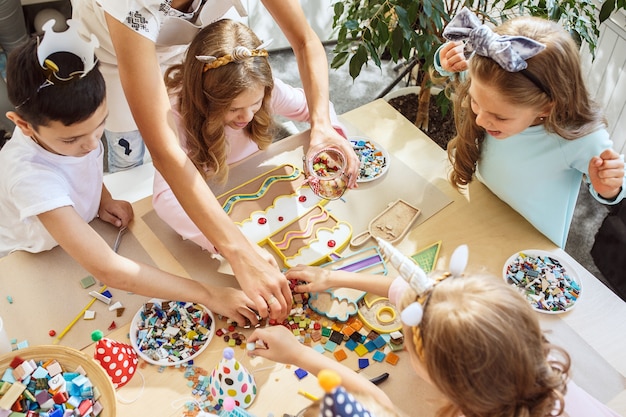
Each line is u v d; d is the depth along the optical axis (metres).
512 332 0.77
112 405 0.99
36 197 1.17
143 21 1.17
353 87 2.79
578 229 2.25
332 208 1.42
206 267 1.30
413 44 1.85
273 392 1.10
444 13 1.79
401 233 1.36
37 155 1.22
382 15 1.82
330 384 0.67
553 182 1.33
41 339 1.17
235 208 1.41
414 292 0.87
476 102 1.22
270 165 1.52
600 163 1.20
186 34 1.45
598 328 1.18
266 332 1.10
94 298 1.23
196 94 1.38
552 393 0.83
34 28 2.63
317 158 1.44
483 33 1.11
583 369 1.12
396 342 1.16
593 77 2.17
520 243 1.34
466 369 0.77
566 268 1.29
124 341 1.17
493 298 0.79
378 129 1.61
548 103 1.18
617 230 1.80
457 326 0.77
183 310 1.21
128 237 1.35
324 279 1.23
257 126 1.54
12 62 1.07
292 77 2.85
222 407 1.07
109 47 1.55
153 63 1.20
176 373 1.13
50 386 1.02
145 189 1.64
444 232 1.36
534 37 1.16
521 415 0.80
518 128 1.22
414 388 1.10
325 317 1.21
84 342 1.17
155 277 1.20
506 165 1.36
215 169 1.44
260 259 1.21
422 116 2.21
